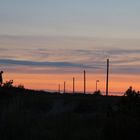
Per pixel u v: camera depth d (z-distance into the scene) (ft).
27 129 149.89
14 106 167.22
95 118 164.55
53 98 197.36
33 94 204.54
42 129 151.64
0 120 155.12
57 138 144.87
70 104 192.44
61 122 160.45
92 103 193.98
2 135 145.59
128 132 113.29
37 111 179.32
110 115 120.26
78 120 162.61
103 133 118.11
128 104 117.70
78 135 145.59
